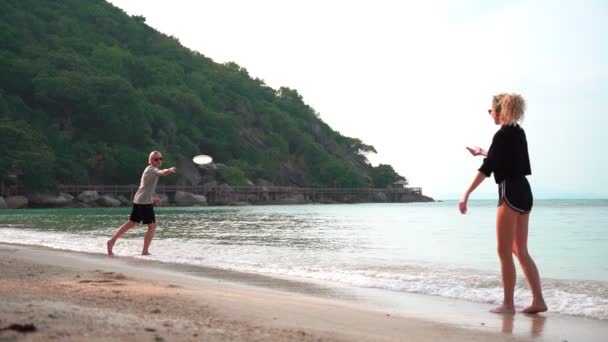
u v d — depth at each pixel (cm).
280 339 328
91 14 13050
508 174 537
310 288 657
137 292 499
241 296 534
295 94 16400
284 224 2244
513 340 397
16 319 312
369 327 418
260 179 10694
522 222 537
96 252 1056
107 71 10075
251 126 12744
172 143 9738
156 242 1284
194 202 7938
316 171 12538
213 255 1024
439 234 1691
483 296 612
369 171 14500
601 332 430
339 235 1620
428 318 482
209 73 13888
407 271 813
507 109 542
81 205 6619
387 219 3022
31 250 1028
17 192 6103
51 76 8650
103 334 294
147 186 1020
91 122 8544
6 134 6425
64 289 493
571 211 4900
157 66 12181
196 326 345
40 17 11450
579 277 755
